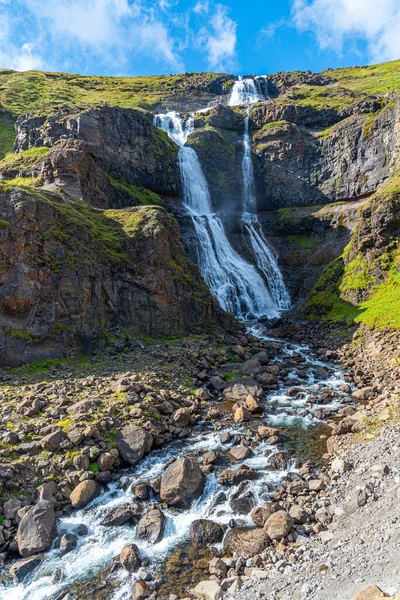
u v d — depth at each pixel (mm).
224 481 12555
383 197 32750
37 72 89812
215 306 31109
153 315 26578
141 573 9242
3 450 12656
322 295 36156
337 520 10227
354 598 6727
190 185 52250
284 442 15148
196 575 9188
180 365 22719
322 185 52750
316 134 56875
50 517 10672
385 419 15211
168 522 10961
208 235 45156
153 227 28547
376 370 22188
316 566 8508
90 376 19328
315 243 48344
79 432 13688
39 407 15422
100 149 41656
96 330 23703
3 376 18922
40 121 44188
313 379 22312
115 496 12094
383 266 31938
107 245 27016
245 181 56562
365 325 28172
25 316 21234
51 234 23469
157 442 14961
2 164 39281
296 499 11391
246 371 22969
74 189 31531
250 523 10758
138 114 48406
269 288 44656
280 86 89125
